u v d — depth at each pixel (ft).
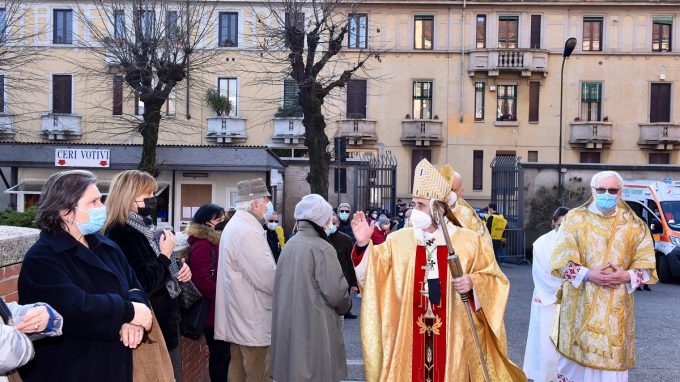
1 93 91.04
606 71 100.01
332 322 15.61
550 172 66.64
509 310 36.50
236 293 17.03
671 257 51.06
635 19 99.35
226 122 98.37
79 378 9.92
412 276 14.75
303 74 56.95
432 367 14.47
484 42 100.73
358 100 101.65
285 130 98.73
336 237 28.22
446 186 14.61
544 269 19.95
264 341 17.06
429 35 101.09
